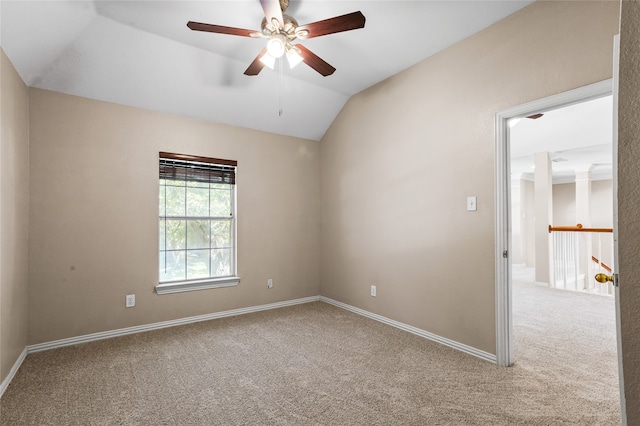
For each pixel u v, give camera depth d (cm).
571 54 215
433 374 238
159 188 346
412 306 322
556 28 222
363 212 382
